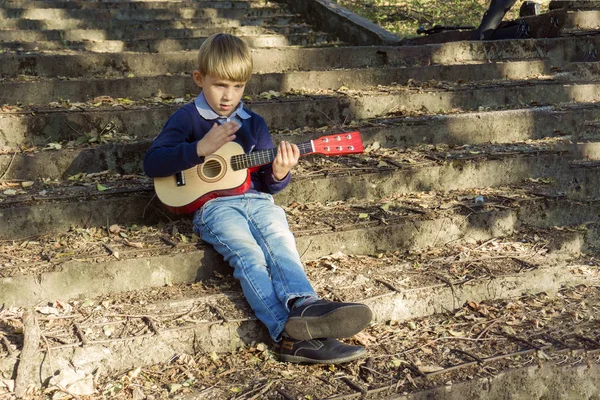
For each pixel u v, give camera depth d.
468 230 4.21
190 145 3.41
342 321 3.04
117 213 3.94
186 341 3.14
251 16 9.41
